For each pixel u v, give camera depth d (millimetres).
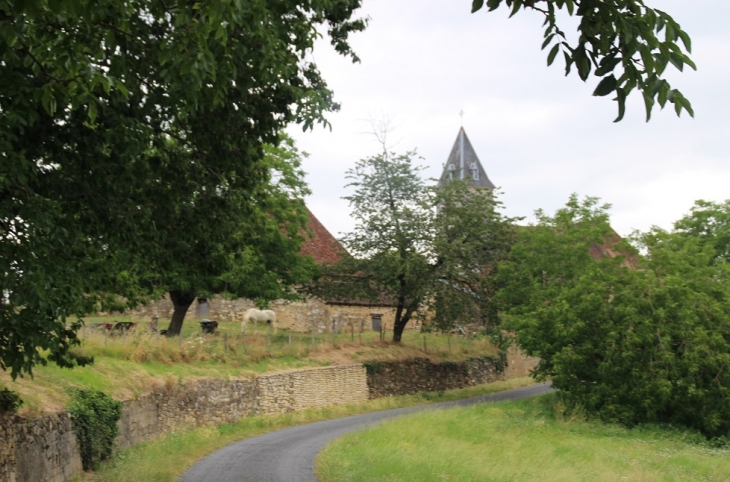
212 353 29203
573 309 30406
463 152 84250
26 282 9117
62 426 13945
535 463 16641
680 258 30594
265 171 15008
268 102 13828
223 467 16000
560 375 29844
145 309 43500
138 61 10945
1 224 9547
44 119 10750
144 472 14320
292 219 37156
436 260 40562
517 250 36688
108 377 19875
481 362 46625
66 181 11414
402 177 40469
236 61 12148
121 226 12023
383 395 37281
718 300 29000
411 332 49688
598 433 25797
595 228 35938
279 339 38188
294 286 41875
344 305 46500
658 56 4805
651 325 27656
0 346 9781
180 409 22672
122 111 11234
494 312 40094
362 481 13242
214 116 13000
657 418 28797
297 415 29234
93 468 15211
